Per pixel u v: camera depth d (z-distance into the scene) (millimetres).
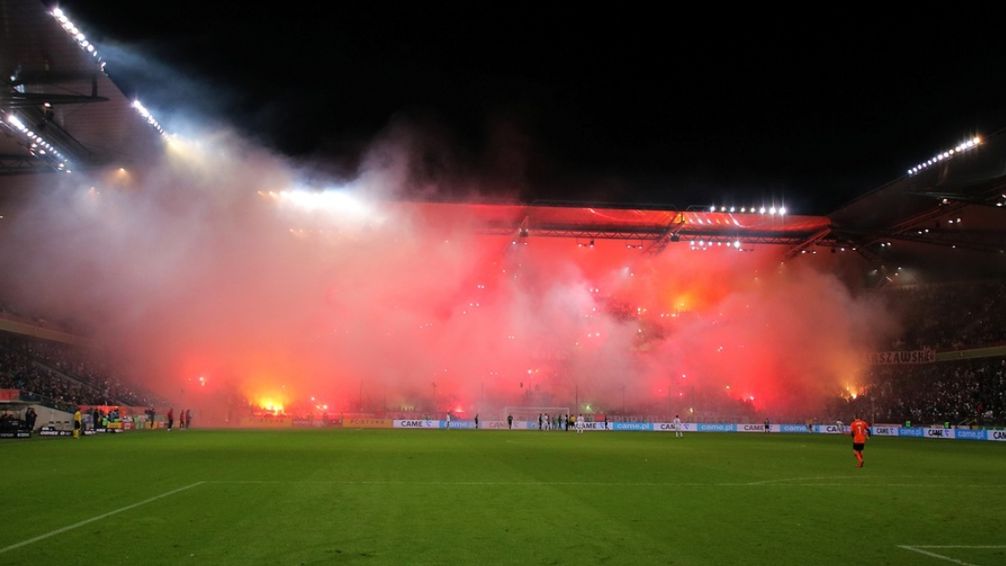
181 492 14945
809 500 14961
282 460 23188
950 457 29328
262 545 9695
